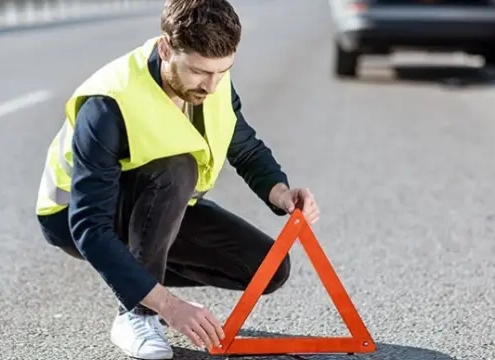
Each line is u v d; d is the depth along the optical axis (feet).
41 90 37.70
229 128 10.81
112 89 9.85
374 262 15.75
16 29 73.97
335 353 11.76
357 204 19.81
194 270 11.98
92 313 13.25
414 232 17.63
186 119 10.21
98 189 9.80
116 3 132.05
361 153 25.43
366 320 13.04
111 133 9.80
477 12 39.73
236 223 11.64
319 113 32.71
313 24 93.97
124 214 10.68
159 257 10.86
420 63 50.75
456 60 52.47
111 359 11.58
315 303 13.70
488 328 12.78
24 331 12.56
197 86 9.45
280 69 48.78
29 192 20.70
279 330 12.64
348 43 41.39
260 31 82.02
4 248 16.51
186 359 11.50
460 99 36.88
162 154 10.19
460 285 14.57
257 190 11.54
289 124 30.22
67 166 10.82
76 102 10.11
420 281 14.76
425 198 20.40
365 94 38.09
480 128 29.91
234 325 11.25
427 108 34.22
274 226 18.10
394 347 12.05
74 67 46.52
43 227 11.40
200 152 10.59
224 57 9.21
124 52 54.60
